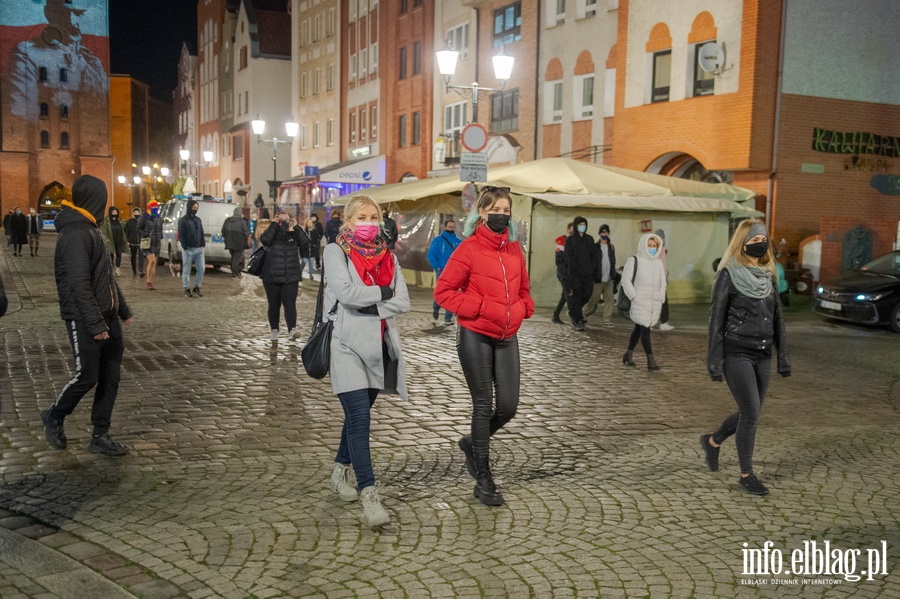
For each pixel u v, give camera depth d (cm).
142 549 421
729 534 463
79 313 555
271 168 6412
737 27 1998
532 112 2858
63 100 6919
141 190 9494
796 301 1906
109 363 582
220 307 1561
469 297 496
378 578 394
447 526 466
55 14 6850
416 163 3803
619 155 2359
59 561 398
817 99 2048
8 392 785
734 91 2011
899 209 2186
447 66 1616
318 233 2330
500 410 511
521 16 2925
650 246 991
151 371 907
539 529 464
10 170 6781
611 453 631
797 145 2036
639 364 1050
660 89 2247
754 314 531
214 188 7425
